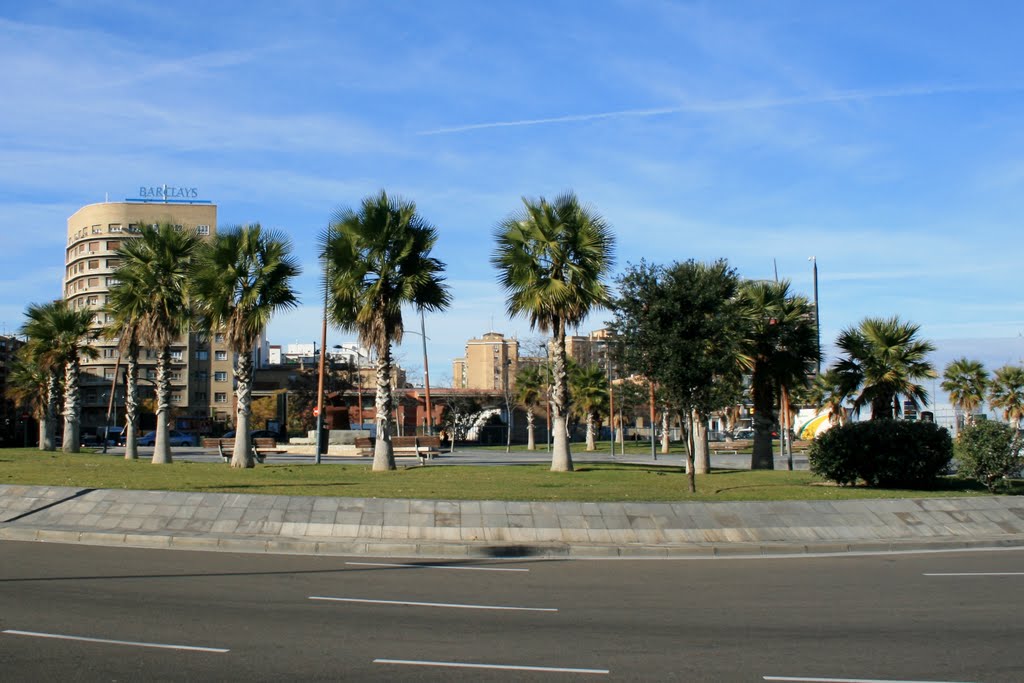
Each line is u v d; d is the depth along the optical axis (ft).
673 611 31.94
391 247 87.97
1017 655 25.54
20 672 22.40
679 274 65.77
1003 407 167.12
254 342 95.20
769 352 100.63
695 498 60.95
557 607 32.58
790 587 37.58
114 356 319.88
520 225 88.79
